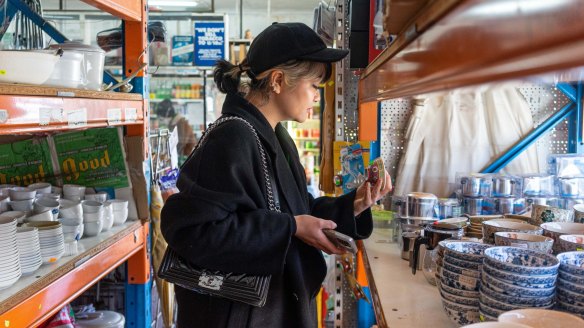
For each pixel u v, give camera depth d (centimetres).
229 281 121
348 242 119
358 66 212
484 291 94
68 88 129
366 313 225
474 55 36
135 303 195
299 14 1013
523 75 34
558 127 213
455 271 101
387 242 177
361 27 211
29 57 121
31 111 112
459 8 38
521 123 213
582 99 205
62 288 131
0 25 183
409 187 222
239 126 125
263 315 125
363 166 208
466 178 192
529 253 99
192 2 649
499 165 215
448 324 103
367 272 150
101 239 162
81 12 510
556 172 187
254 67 134
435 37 46
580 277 90
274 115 138
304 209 139
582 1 23
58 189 185
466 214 180
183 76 609
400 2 51
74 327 167
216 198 116
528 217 155
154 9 590
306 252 136
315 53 131
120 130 189
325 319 268
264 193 126
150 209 202
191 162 124
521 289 89
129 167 191
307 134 873
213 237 115
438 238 134
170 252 127
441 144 219
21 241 122
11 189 164
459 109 218
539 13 26
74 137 190
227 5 927
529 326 76
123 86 183
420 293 122
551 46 26
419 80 54
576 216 143
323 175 236
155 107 658
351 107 229
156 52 545
